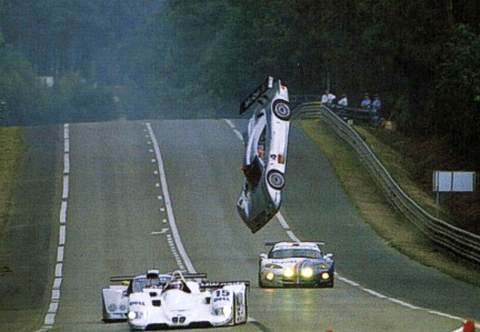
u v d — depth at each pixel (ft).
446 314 310.24
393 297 385.09
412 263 522.88
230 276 469.16
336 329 266.16
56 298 417.08
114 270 499.10
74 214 638.53
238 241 577.02
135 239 579.48
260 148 348.59
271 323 284.41
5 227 612.29
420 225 607.78
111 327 296.71
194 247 559.79
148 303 275.59
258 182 346.74
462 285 441.27
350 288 421.59
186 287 280.51
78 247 560.61
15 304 404.57
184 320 271.69
